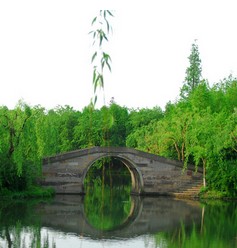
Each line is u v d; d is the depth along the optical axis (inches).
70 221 1435.8
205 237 1227.2
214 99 2546.8
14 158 1768.0
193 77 3292.3
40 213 1556.3
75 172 2121.1
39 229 1283.2
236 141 1895.9
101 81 422.9
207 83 2795.3
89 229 1320.1
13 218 1438.2
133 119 3447.3
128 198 2133.4
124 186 2829.7
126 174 3501.5
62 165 2107.5
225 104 2527.1
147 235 1252.5
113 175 3479.3
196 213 1641.2
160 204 1903.3
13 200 1841.8
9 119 1774.1
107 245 1122.0
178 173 2220.7
